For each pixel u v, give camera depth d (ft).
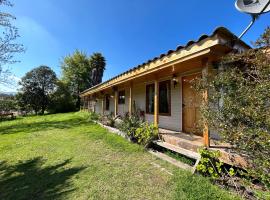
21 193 10.80
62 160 16.20
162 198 9.33
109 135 25.82
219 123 8.63
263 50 8.38
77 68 111.75
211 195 8.87
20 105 85.66
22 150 20.31
